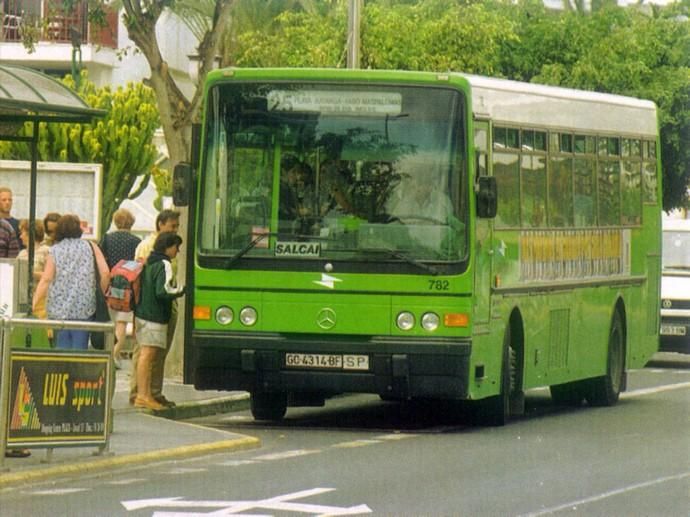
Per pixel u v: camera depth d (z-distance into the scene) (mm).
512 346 25562
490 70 52688
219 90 23672
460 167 23266
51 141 43750
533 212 25922
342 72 23406
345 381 23297
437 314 23141
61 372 18406
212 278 23531
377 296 23188
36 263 26750
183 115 29578
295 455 20828
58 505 16156
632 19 66125
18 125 24172
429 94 23359
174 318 25625
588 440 23203
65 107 21500
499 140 24641
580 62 61156
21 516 15430
